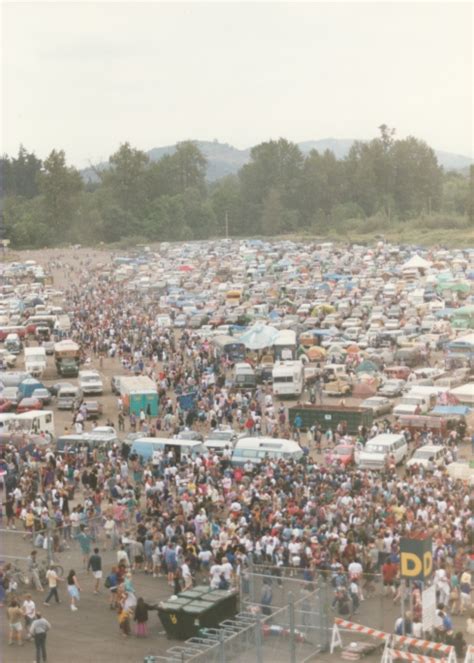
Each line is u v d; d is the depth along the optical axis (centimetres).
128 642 4022
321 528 4956
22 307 16962
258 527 5119
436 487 5884
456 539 4819
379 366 11194
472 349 11075
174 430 8219
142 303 17475
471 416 8225
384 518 5147
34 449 7275
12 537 4912
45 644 3900
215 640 3712
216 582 4372
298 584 4025
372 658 3812
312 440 8138
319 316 14825
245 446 7081
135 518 5488
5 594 4469
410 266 19062
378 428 8000
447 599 4222
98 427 8119
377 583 4144
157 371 11369
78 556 4862
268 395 9462
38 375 11638
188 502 5559
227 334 12838
